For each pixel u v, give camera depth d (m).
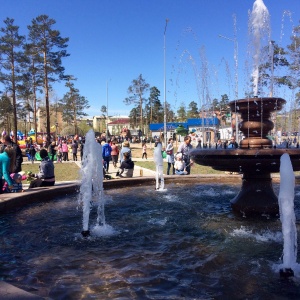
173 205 7.14
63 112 80.44
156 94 86.19
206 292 3.13
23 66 43.50
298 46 15.95
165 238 4.83
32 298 2.59
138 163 21.62
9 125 67.88
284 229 3.82
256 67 7.86
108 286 3.23
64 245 4.52
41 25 40.94
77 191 8.45
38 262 3.88
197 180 10.33
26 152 31.88
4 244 4.54
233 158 5.73
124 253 4.20
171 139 13.48
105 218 6.01
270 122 6.29
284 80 15.30
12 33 43.25
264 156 5.51
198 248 4.38
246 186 6.49
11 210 6.42
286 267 3.57
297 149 5.47
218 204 7.26
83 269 3.68
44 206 6.93
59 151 24.98
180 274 3.54
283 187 3.91
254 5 7.85
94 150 6.08
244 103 6.22
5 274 3.53
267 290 3.17
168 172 13.55
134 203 7.35
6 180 7.23
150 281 3.36
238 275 3.51
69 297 3.00
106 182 9.22
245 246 4.46
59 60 42.62
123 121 108.75
